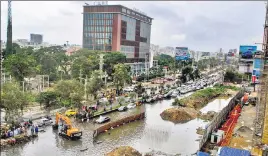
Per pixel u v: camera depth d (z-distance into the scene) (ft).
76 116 246.68
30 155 163.32
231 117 266.77
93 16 581.53
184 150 181.16
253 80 440.86
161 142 196.85
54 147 177.68
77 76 417.90
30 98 227.81
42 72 431.84
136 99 346.13
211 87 497.05
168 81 563.48
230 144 182.70
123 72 390.21
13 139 179.22
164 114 273.54
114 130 221.66
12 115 208.54
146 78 554.87
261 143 156.46
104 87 401.90
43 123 219.20
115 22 563.48
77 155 165.68
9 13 460.55
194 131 228.63
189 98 350.84
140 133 217.15
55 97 269.64
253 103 340.80
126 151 158.92
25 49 553.64
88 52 517.55
